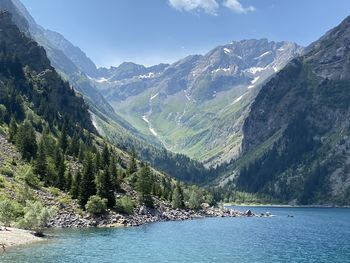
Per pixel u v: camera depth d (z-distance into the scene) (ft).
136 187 570.46
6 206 351.87
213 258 274.57
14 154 536.01
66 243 304.50
